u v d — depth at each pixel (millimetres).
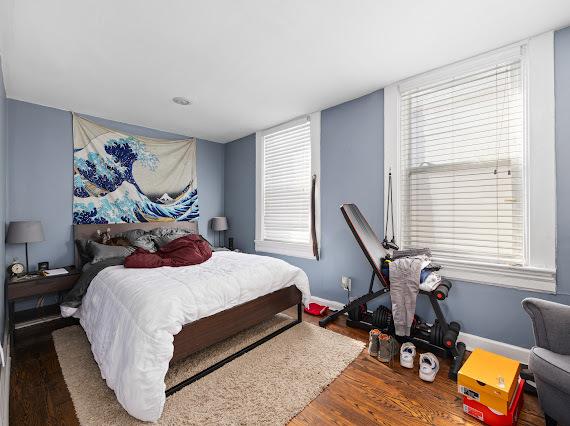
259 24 1766
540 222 1874
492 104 2115
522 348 1938
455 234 2293
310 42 1959
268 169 3891
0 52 1985
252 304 2248
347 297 2973
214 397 1625
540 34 1875
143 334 1504
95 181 3250
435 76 2330
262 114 3303
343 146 2982
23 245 2779
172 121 3510
